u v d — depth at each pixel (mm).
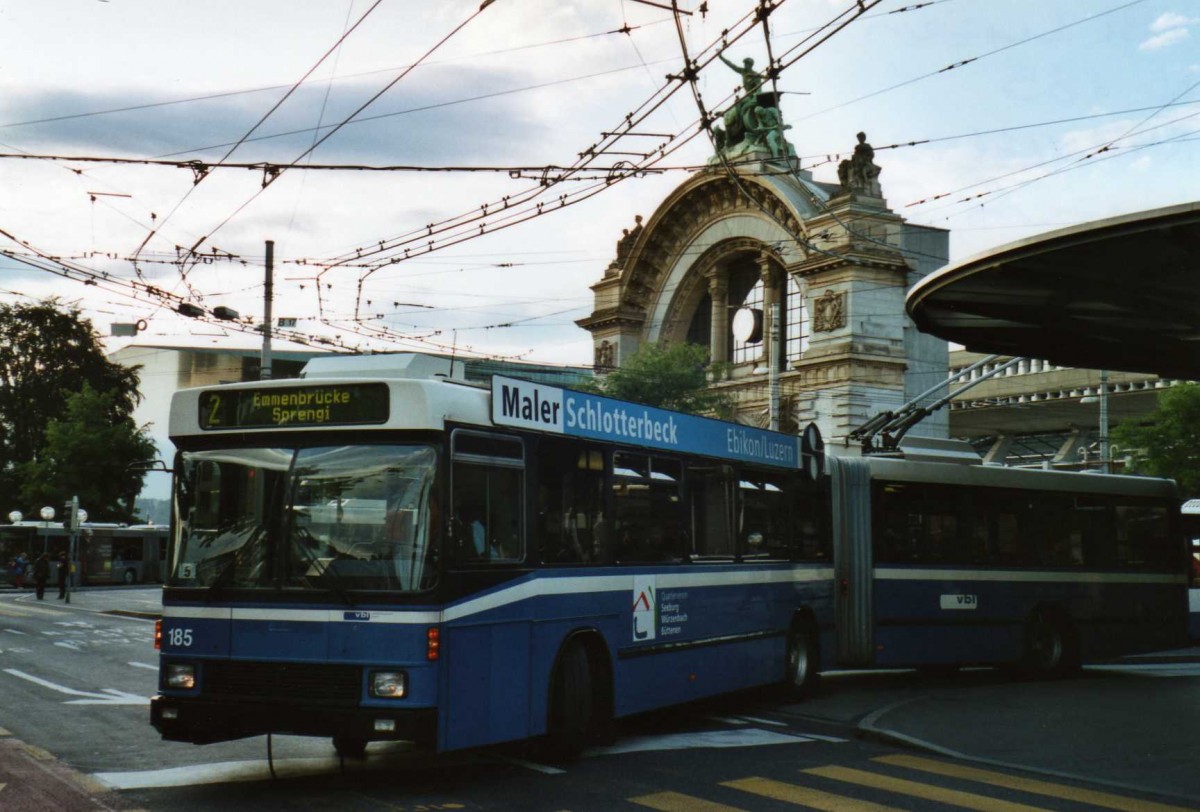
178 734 10445
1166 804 10242
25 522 69438
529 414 11664
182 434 10961
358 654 9992
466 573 10477
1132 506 22359
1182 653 28875
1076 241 12383
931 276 14711
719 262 63531
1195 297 14242
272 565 10352
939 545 19766
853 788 10664
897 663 18953
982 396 56812
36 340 80375
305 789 10250
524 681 11242
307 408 10609
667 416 14344
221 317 27141
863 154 54156
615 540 13023
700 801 9930
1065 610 21062
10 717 14711
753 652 15922
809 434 18141
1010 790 10719
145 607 42750
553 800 9898
